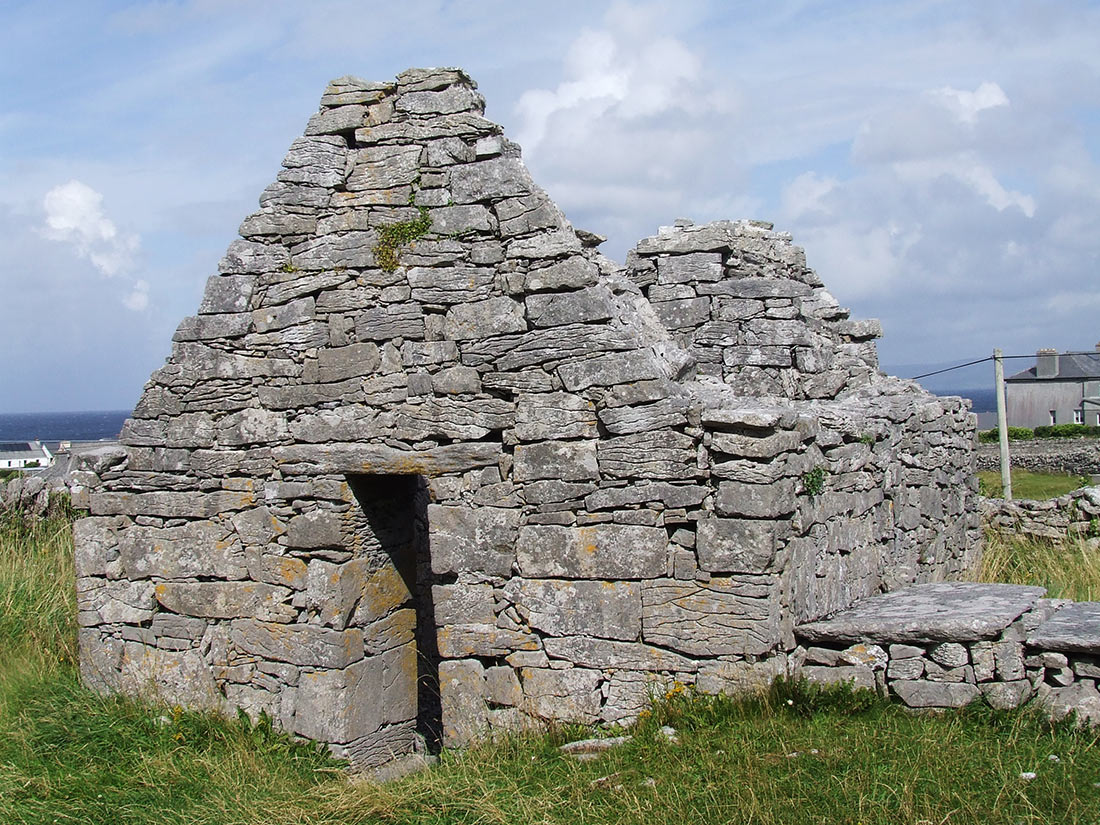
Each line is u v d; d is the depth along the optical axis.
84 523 9.59
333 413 8.72
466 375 8.28
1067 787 6.01
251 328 9.02
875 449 9.75
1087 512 15.17
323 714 8.55
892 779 6.22
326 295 8.77
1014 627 7.32
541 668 8.02
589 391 7.90
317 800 7.27
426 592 9.86
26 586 11.89
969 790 6.06
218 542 9.07
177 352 9.23
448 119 8.48
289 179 8.91
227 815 7.15
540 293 8.07
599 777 6.87
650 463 7.70
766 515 7.34
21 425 152.25
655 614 7.69
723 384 9.34
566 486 7.95
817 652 7.68
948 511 12.59
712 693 7.48
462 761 7.65
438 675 9.24
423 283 8.45
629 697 7.76
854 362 12.96
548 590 8.01
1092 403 49.97
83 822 7.16
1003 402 19.00
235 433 9.04
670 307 11.55
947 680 7.29
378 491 9.04
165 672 9.26
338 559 8.60
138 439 9.41
